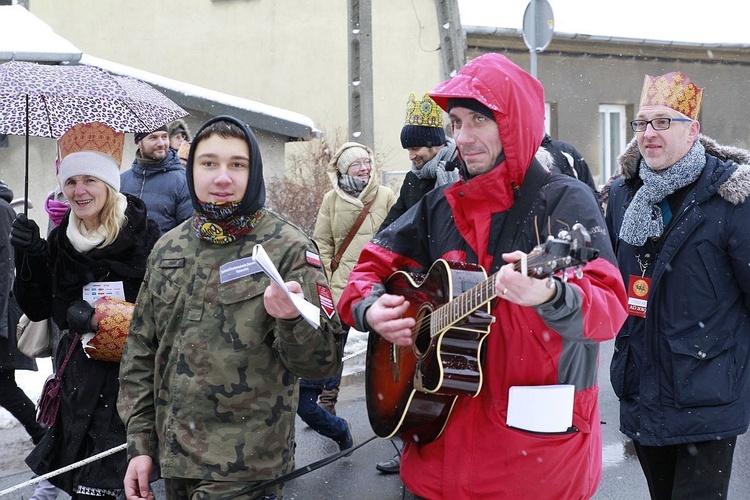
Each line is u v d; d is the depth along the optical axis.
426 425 2.87
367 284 3.16
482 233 2.88
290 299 2.80
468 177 2.96
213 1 21.27
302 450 6.39
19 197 12.28
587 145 20.70
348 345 9.15
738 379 3.76
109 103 4.60
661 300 3.82
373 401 3.19
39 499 4.68
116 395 4.10
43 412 4.21
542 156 5.54
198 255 3.32
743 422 3.74
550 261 2.22
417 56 18.92
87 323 4.03
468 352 2.73
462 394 2.73
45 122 4.75
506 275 2.33
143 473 3.34
